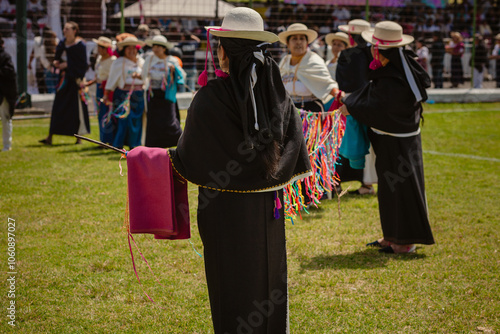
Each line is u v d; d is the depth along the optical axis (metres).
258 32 4.30
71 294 6.34
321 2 24.03
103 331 5.56
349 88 10.72
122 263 7.22
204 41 22.72
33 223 8.69
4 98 13.86
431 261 7.40
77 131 15.46
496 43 27.69
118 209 9.48
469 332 5.55
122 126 14.36
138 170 4.61
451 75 27.47
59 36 22.03
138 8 23.06
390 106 7.29
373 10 24.98
